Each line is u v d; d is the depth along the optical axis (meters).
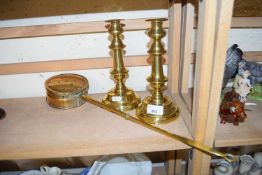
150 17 0.82
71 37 0.83
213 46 0.53
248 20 0.81
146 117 0.71
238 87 0.77
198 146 0.63
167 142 0.64
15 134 0.70
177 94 0.84
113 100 0.78
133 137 0.66
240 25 0.81
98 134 0.68
